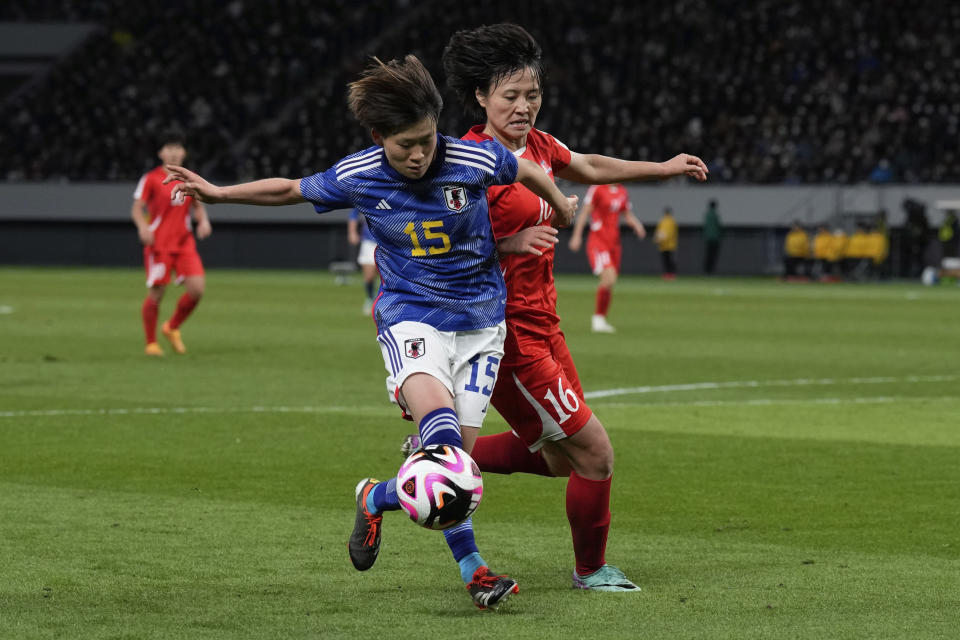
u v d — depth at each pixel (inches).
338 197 632.4
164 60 6269.7
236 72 6176.2
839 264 4717.0
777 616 613.6
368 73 597.0
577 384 701.9
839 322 2721.5
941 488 963.3
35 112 6112.2
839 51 5477.4
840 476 1011.9
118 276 4694.9
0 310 2940.5
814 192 5044.3
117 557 733.3
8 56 6525.6
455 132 5344.5
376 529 636.1
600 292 2463.1
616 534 808.3
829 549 765.9
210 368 1781.5
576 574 679.7
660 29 5767.7
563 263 5334.6
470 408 637.3
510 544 779.4
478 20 5979.3
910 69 5364.2
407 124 587.5
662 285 4392.2
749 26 5669.3
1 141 6023.6
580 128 5433.1
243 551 751.7
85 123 6038.4
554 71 5713.6
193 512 864.9
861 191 4975.4
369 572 703.1
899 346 2178.9
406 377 623.5
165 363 1845.5
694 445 1159.6
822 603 639.1
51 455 1089.4
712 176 5221.5
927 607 631.2
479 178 622.5
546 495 930.7
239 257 5610.2
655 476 1010.1
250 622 601.3
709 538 796.6
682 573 705.6
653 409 1393.9
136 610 622.8
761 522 844.0
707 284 4471.0
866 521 847.1
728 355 2011.6
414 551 754.8
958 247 4638.3
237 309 3038.9
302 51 6225.4
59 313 2854.3
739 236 5167.3
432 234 625.6
